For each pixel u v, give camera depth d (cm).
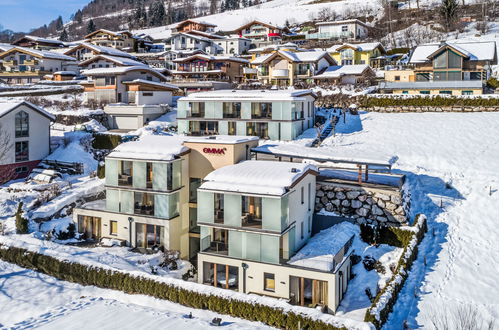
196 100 4200
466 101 4212
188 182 2848
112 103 5203
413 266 2272
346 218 2678
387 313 1886
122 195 2789
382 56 7131
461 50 5050
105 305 2027
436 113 4262
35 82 7125
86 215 2916
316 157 2734
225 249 2314
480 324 1820
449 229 2581
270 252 2167
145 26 18625
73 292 2270
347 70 5584
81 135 4250
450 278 2156
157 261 2556
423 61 5334
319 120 4484
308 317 1792
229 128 4128
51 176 3666
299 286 2120
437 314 1892
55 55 7631
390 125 4050
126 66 5659
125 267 2369
